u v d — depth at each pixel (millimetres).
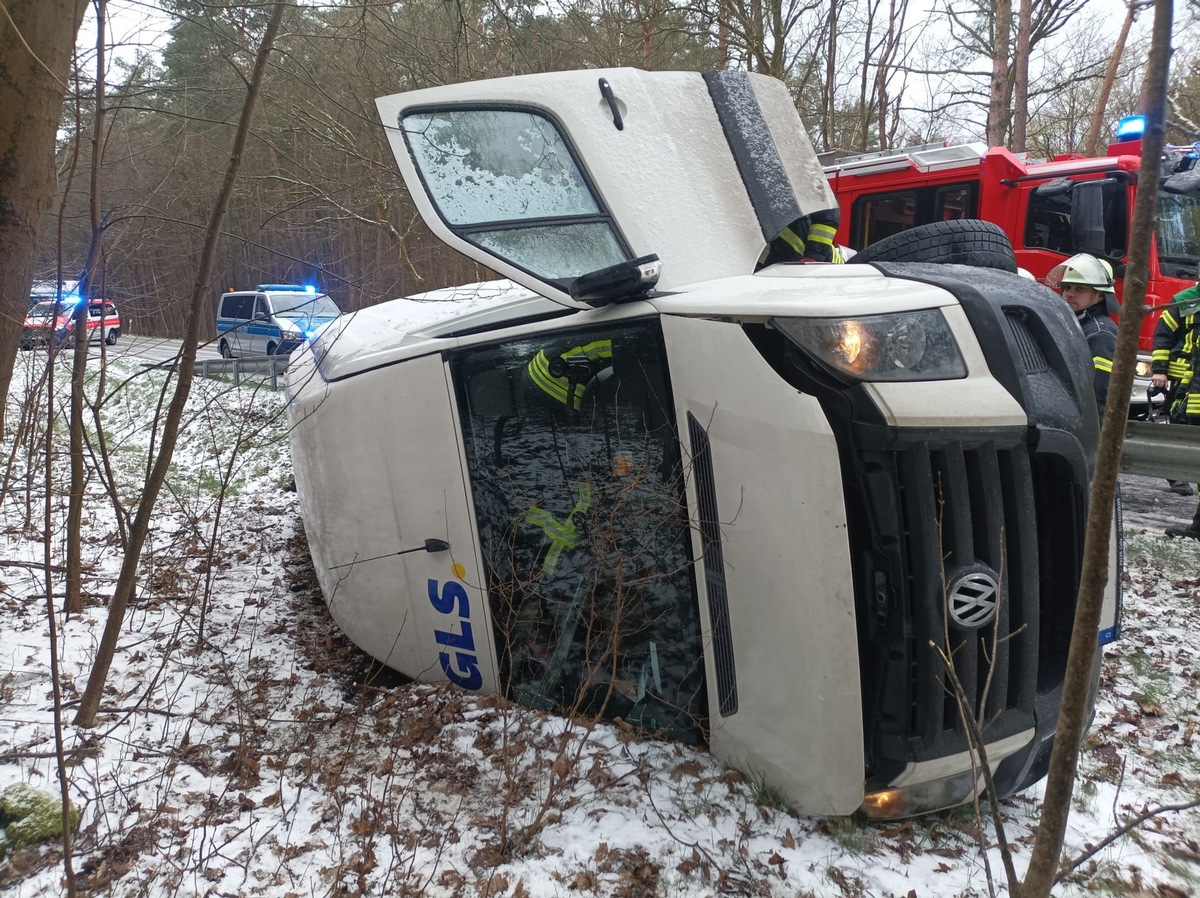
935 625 2496
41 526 5703
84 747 3125
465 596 3492
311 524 4328
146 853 2621
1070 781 1713
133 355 5074
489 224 3000
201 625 4160
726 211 3299
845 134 17188
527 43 8523
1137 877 2666
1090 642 1627
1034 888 1770
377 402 3689
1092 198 8453
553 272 2998
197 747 3254
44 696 3486
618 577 3012
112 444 9086
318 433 4035
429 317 4086
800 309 2557
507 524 3363
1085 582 1621
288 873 2588
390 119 3033
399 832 2793
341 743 3367
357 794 3006
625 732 3203
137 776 3018
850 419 2506
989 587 2527
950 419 2445
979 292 2631
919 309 2547
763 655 2744
